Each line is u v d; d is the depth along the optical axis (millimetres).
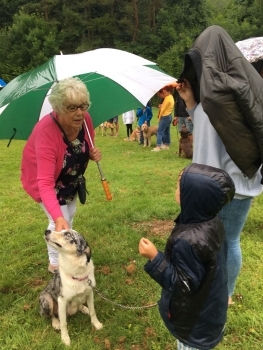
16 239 4906
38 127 3145
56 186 3391
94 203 6199
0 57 44750
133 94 3588
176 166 8867
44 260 4316
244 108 2320
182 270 1944
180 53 41656
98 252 4406
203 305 2049
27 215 5879
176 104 9680
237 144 2412
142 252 2033
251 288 3562
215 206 1958
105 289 3674
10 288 3811
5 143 14148
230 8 47938
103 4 43312
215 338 2164
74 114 2934
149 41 45469
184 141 9789
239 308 3285
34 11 47625
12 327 3209
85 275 2932
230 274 2926
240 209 2709
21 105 3502
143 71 3836
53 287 3051
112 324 3154
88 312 3320
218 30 2576
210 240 1964
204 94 2367
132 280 3812
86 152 3377
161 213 5562
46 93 3471
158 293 3588
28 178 3439
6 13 52438
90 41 44625
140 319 3219
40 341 3027
